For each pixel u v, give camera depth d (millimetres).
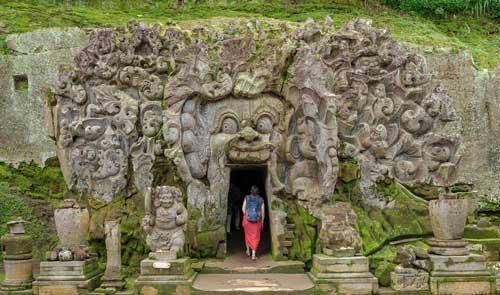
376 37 13633
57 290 10836
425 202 13234
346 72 13328
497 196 15539
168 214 11344
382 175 13195
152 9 18844
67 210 11250
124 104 13141
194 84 12820
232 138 12766
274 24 14391
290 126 13047
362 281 10727
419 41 16422
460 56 15672
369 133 13258
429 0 19719
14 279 11211
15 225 11391
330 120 12547
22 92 15352
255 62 13047
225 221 12898
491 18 19953
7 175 14898
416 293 10742
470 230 13602
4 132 15305
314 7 19062
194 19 17125
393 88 13625
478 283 10625
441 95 13758
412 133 13578
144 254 12664
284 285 10844
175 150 12625
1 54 15539
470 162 15523
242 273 11930
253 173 14891
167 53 13367
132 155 13055
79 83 13461
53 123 13609
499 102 15727
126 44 13289
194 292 10492
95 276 11461
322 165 12539
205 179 12977
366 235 12484
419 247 11992
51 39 15500
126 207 12992
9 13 16797
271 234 12789
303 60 12719
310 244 12352
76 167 13195
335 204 12125
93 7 18812
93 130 13109
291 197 12875
